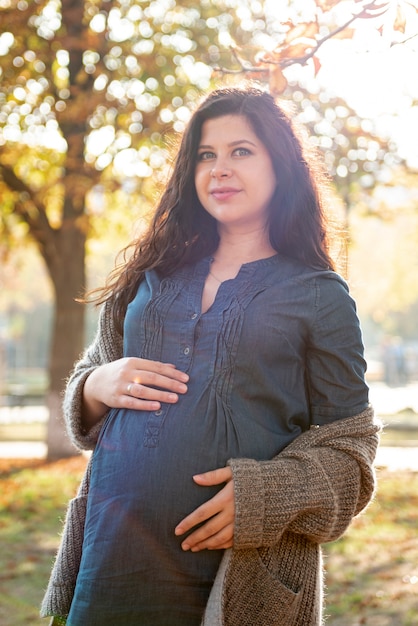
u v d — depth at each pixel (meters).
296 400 2.19
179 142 2.54
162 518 2.08
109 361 2.45
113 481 2.16
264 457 2.12
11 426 19.42
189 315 2.21
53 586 2.29
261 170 2.30
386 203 12.88
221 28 11.27
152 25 11.33
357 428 2.18
